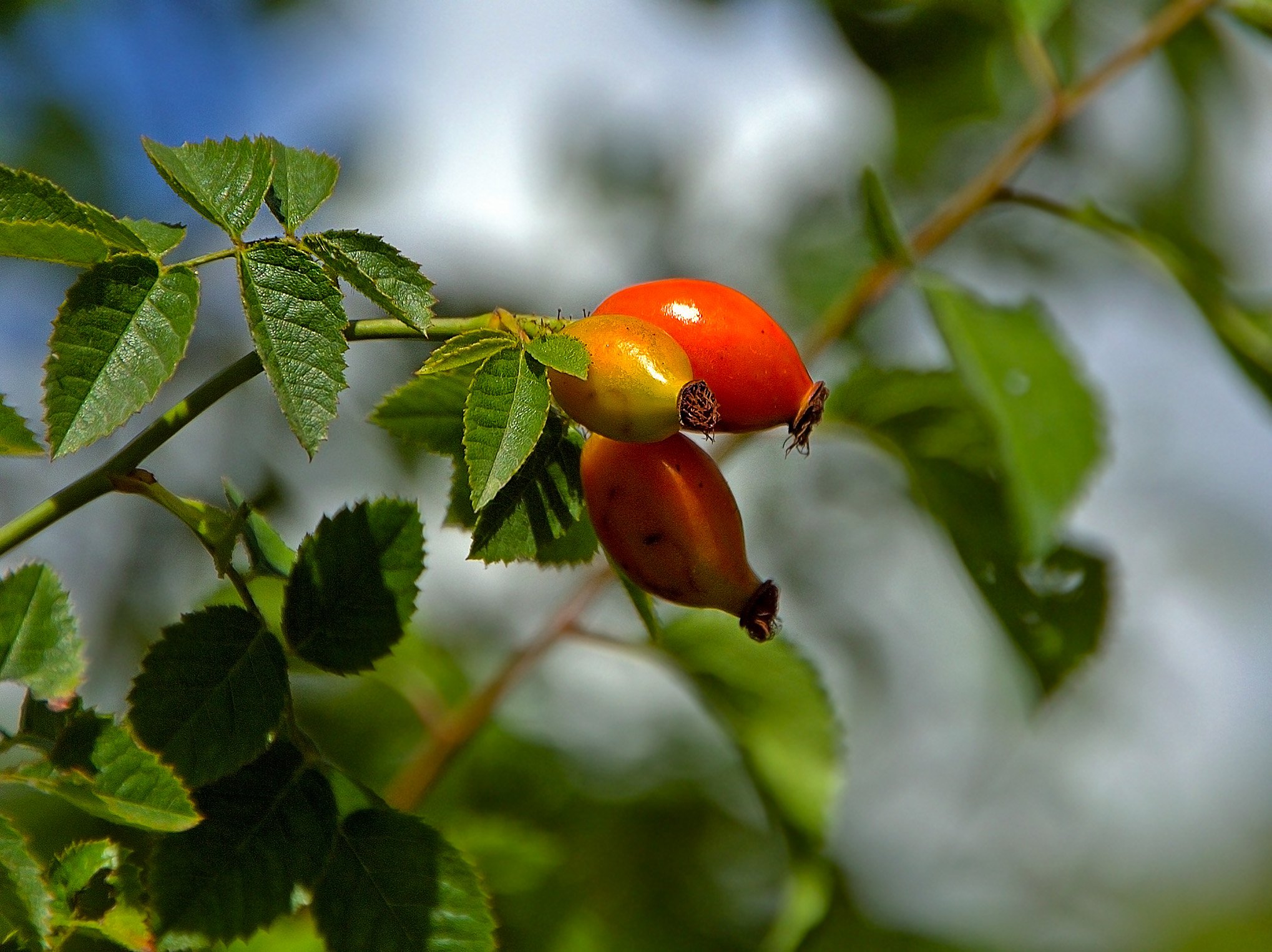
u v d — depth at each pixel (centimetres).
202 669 167
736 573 190
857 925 425
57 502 172
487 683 357
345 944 167
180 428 174
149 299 167
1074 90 355
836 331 329
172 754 162
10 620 187
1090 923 528
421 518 189
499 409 164
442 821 332
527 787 373
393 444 404
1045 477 293
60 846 298
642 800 386
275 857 168
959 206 354
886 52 477
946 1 384
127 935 166
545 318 183
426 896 171
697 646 312
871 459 470
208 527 180
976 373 298
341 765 360
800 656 313
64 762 160
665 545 188
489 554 185
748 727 317
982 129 500
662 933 370
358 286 169
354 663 184
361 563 186
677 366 175
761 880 385
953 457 330
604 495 189
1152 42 355
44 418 158
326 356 166
